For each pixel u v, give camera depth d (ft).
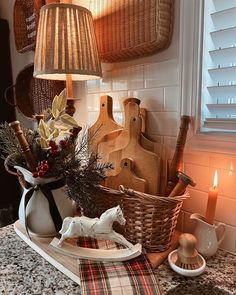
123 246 2.30
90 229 2.15
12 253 2.35
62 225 2.30
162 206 2.14
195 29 2.41
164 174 2.37
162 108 2.80
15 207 5.57
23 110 4.84
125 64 3.12
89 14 2.79
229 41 2.31
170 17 2.57
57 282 1.97
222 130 2.40
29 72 4.63
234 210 2.42
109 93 3.38
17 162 2.45
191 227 2.76
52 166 2.34
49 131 2.34
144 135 2.68
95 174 2.36
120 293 1.78
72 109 3.11
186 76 2.52
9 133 2.44
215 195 2.29
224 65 2.37
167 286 1.94
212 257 2.36
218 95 2.43
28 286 1.93
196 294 1.91
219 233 2.46
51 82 4.03
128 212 2.29
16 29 4.58
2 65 5.32
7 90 4.91
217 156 2.45
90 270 2.00
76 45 2.66
